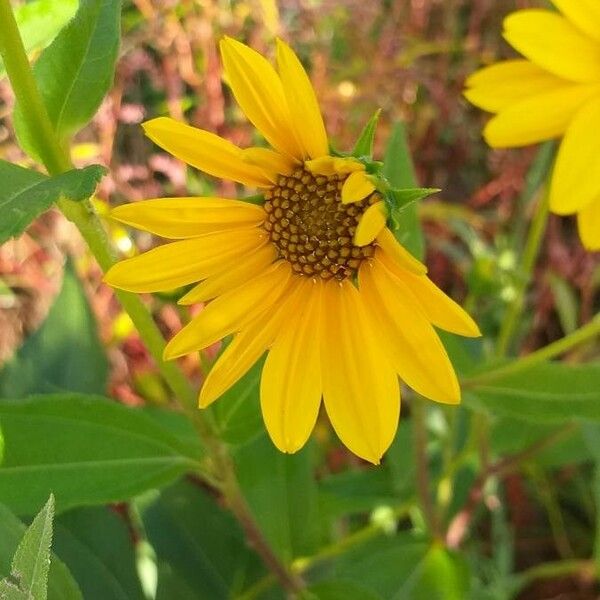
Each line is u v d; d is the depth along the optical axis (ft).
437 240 0.83
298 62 0.33
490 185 0.87
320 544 0.59
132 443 0.45
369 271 0.38
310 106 0.34
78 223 0.36
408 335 0.35
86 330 0.64
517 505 0.79
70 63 0.36
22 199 0.29
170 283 0.35
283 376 0.37
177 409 0.71
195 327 0.35
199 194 0.78
